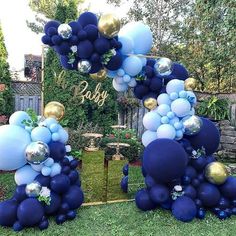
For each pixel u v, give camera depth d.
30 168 3.74
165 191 3.99
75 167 3.98
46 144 3.67
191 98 4.21
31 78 12.38
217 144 4.49
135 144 7.14
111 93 7.47
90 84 6.93
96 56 3.87
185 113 4.17
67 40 3.77
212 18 9.01
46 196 3.58
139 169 6.54
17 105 8.94
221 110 8.11
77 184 4.02
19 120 3.72
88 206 4.28
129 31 4.35
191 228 3.72
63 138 3.93
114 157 5.82
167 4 15.16
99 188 4.47
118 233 3.54
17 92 8.95
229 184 4.13
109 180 4.66
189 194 4.03
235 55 8.94
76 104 6.93
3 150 3.47
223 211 4.08
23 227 3.53
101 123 7.46
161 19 15.07
